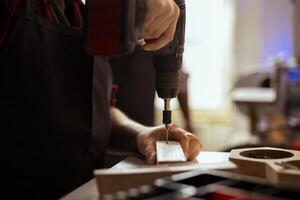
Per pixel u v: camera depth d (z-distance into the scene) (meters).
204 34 3.23
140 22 0.58
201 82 3.29
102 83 0.84
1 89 0.70
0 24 0.73
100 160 0.83
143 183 0.53
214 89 3.29
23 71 0.71
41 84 0.73
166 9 0.63
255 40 3.22
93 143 0.80
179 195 0.41
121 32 0.53
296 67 2.25
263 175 0.60
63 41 0.77
